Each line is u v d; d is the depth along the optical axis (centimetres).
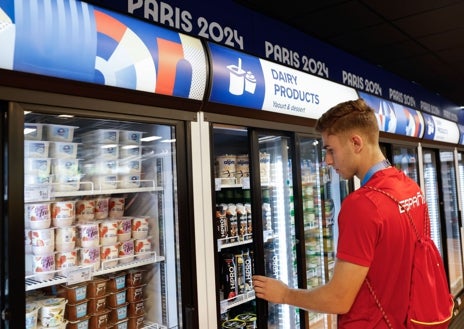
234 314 279
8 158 130
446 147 541
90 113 152
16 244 130
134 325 200
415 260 129
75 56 141
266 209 268
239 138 300
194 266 186
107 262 182
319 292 136
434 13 344
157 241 204
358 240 127
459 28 380
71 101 146
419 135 446
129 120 165
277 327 275
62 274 163
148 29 169
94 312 183
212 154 199
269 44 319
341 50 420
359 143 139
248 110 218
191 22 255
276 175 276
